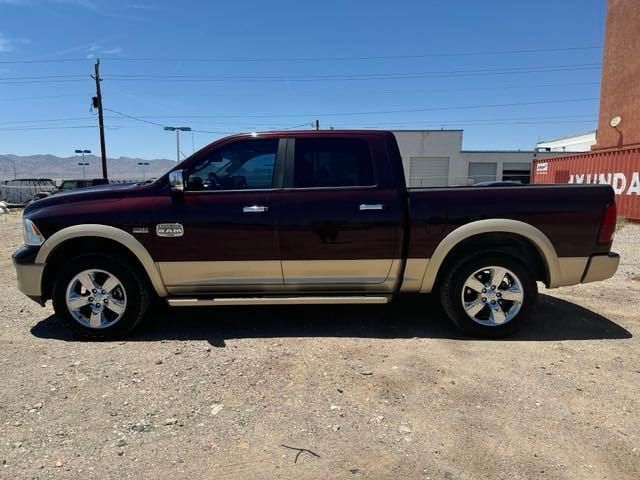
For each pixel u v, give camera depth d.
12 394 3.56
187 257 4.56
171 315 5.45
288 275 4.64
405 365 4.05
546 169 22.69
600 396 3.52
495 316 4.64
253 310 5.60
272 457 2.82
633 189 15.97
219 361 4.14
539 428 3.11
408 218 4.55
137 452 2.87
